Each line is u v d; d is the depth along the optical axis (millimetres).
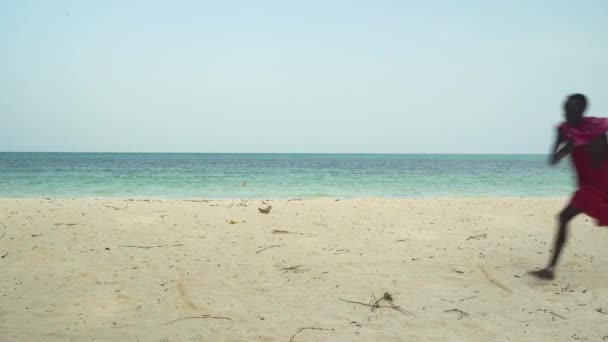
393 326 4008
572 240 7285
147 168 41375
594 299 4637
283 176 31484
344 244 7023
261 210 9758
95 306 4473
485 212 10180
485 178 30609
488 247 6871
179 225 8305
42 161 60500
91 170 36250
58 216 8961
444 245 7000
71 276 5359
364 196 18156
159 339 3738
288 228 8172
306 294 4844
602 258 6152
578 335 3779
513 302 4586
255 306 4500
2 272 5461
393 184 24641
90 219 8703
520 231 8062
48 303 4527
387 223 8734
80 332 3863
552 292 4875
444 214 9852
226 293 4871
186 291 4918
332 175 33375
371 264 5953
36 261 5922
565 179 29703
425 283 5191
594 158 4520
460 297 4746
